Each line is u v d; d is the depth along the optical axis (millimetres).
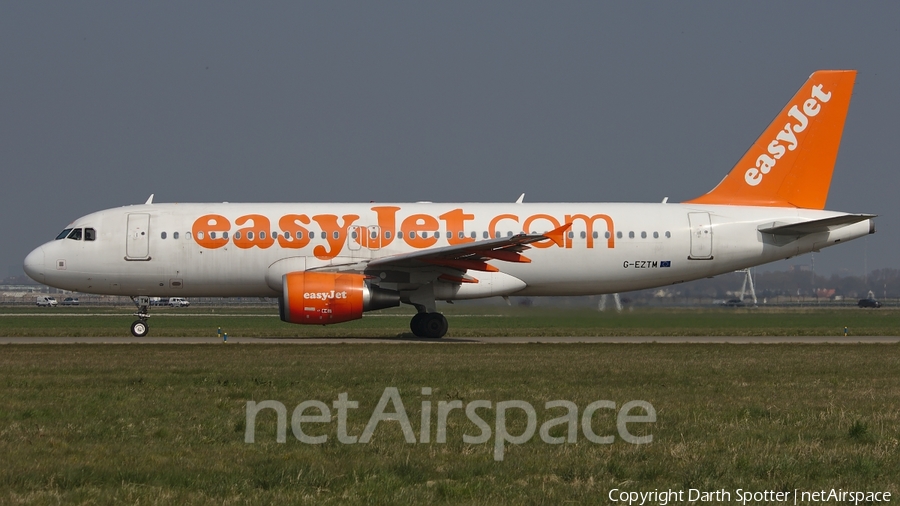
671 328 161875
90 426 54594
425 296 128375
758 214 134375
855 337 137750
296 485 41344
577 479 43000
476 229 130625
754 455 47469
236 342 121188
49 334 145125
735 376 79875
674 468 45094
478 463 45469
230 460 46125
